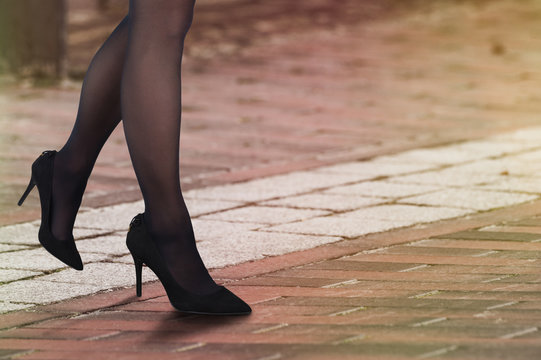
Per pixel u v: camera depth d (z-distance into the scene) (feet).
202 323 16.43
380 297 17.81
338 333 15.39
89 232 24.36
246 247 22.58
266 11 89.81
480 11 96.02
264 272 20.24
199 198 28.45
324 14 89.25
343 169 32.94
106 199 28.63
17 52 56.03
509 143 37.81
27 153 36.14
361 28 81.61
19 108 46.83
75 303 18.06
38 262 21.44
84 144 18.08
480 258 21.09
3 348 15.33
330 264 20.83
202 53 66.23
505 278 19.25
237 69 60.39
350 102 49.96
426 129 42.45
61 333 16.12
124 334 15.94
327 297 17.95
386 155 35.60
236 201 27.99
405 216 25.77
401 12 93.15
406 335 15.12
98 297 18.47
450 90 54.34
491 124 43.75
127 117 16.85
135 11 16.97
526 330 15.26
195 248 17.13
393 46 72.13
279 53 67.21
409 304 17.22
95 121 17.94
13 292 18.93
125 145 38.32
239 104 48.75
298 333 15.53
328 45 71.51
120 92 17.03
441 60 66.08
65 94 51.65
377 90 53.88
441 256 21.35
